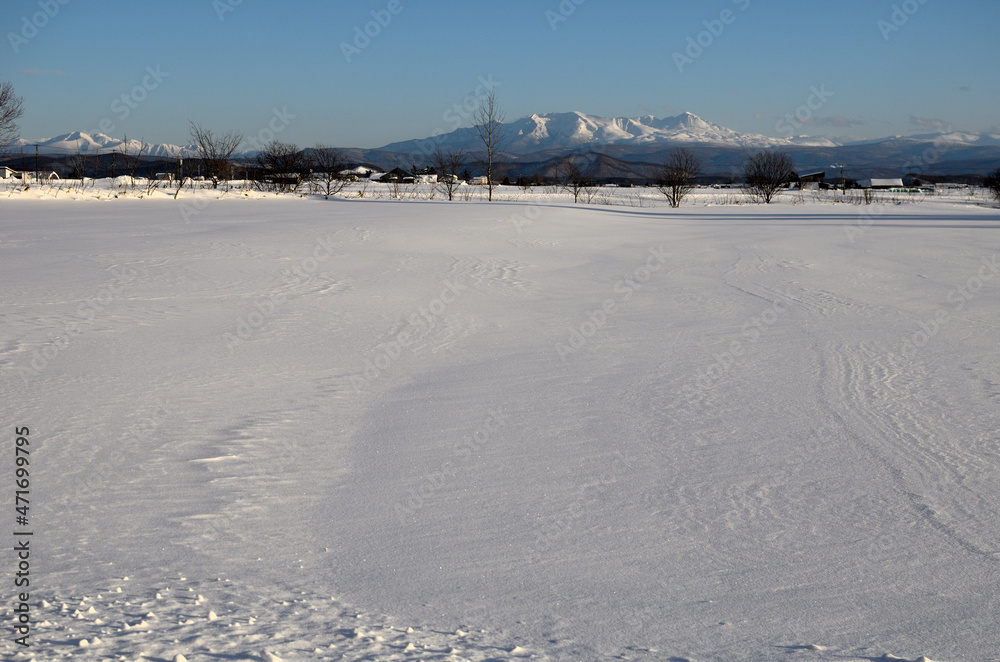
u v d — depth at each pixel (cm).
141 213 3297
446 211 3394
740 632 352
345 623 343
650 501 518
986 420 686
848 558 435
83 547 439
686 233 2770
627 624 358
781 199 6406
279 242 2081
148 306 1222
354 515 497
